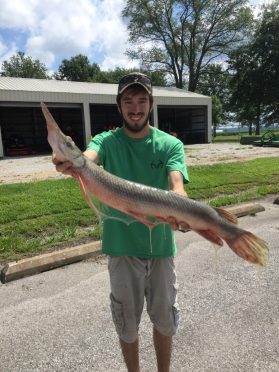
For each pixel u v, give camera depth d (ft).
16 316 13.80
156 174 9.41
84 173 7.44
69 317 13.71
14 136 97.76
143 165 9.40
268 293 15.35
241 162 54.95
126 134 9.47
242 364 11.07
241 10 165.07
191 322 13.30
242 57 166.91
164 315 9.74
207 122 120.26
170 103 111.04
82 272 17.56
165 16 172.14
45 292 15.62
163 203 7.75
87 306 14.46
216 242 8.04
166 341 10.00
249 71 163.12
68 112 116.37
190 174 42.93
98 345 12.12
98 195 7.70
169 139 9.54
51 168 56.70
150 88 9.16
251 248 7.77
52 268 17.93
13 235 21.79
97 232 22.38
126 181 7.80
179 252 20.03
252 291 15.56
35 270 17.40
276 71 157.79
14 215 25.23
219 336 12.45
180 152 9.48
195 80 181.37
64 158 7.27
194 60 179.63
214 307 14.33
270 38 156.76
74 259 18.62
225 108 192.85
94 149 9.18
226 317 13.61
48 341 12.34
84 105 94.12
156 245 9.34
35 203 28.12
